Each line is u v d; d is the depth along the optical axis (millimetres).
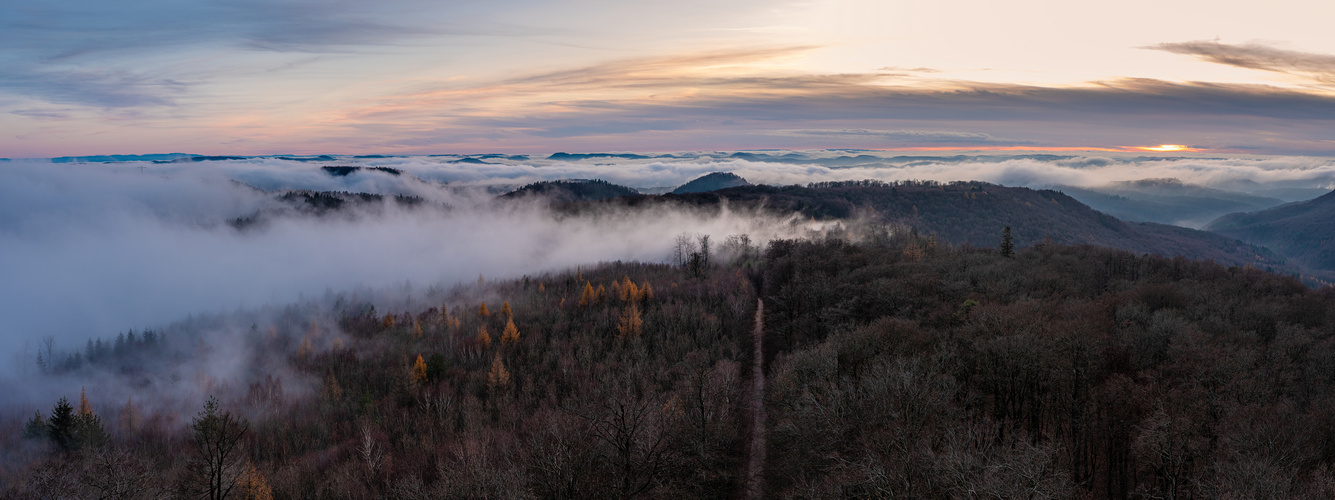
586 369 119250
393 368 145625
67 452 113812
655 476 59906
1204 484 42938
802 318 109500
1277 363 62375
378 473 82062
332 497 76875
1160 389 52594
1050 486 39344
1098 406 56344
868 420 51906
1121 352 65312
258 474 68438
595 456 59969
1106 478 57031
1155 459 47969
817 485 51688
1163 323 69938
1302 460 43219
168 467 98688
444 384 123312
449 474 57719
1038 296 98438
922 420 50719
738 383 94438
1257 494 38281
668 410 68875
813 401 55562
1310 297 105250
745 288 166125
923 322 84375
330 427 114312
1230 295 105312
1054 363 57188
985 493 39156
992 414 60969
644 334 138000
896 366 57656
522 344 148750
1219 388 52812
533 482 56250
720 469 63938
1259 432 44094
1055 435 56969
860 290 104188
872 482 43188
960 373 62031
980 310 74000
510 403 108250
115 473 63094
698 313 143625
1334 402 51750
